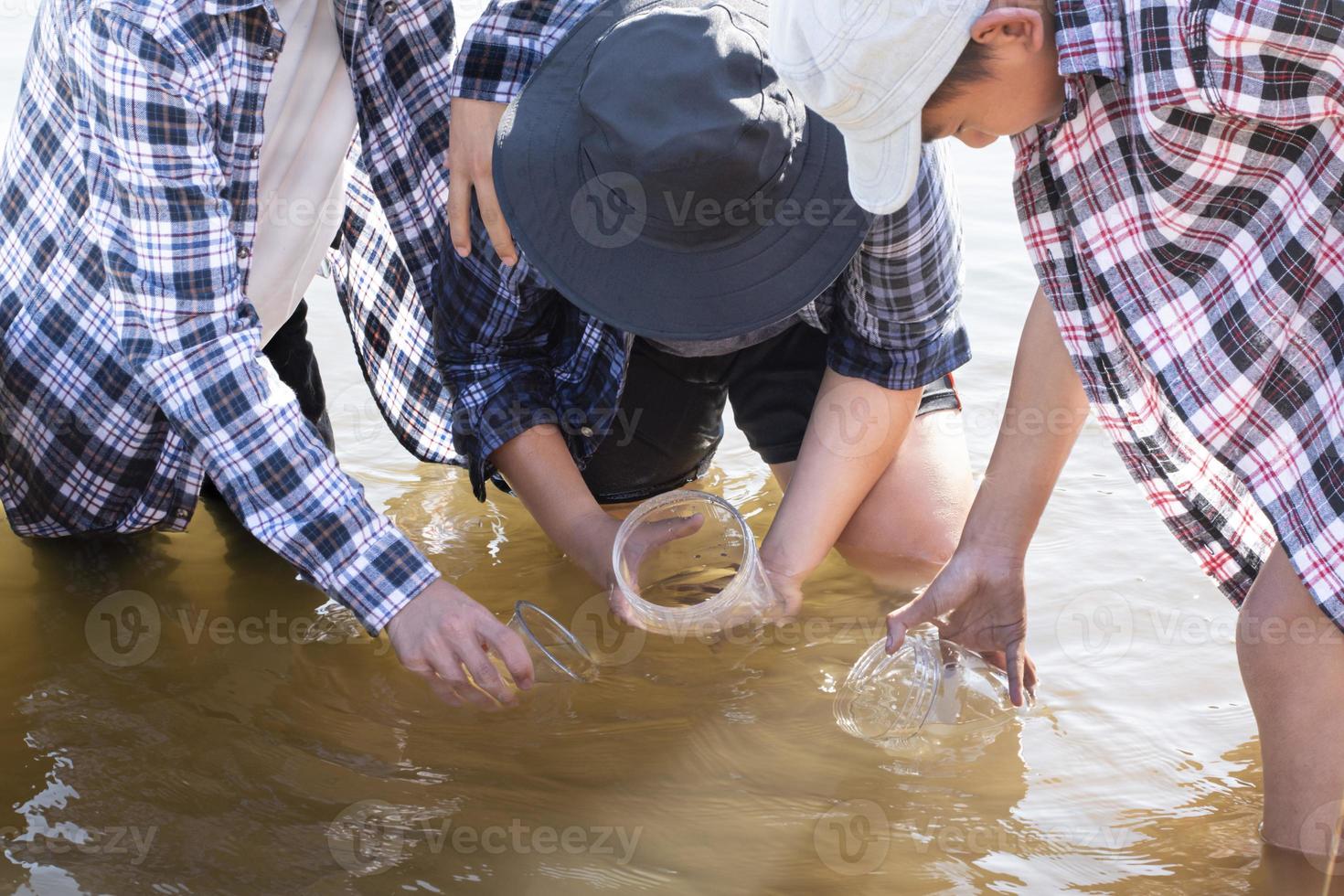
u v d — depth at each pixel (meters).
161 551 2.06
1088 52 1.26
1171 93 1.24
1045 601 1.88
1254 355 1.36
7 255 1.92
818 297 1.95
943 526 2.00
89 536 2.09
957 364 1.93
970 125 1.40
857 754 1.58
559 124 1.69
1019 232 3.21
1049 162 1.40
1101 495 2.19
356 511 1.64
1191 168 1.30
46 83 1.84
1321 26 1.17
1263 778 1.50
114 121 1.60
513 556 2.07
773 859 1.40
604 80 1.63
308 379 2.20
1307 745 1.37
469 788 1.52
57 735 1.60
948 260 1.84
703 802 1.50
